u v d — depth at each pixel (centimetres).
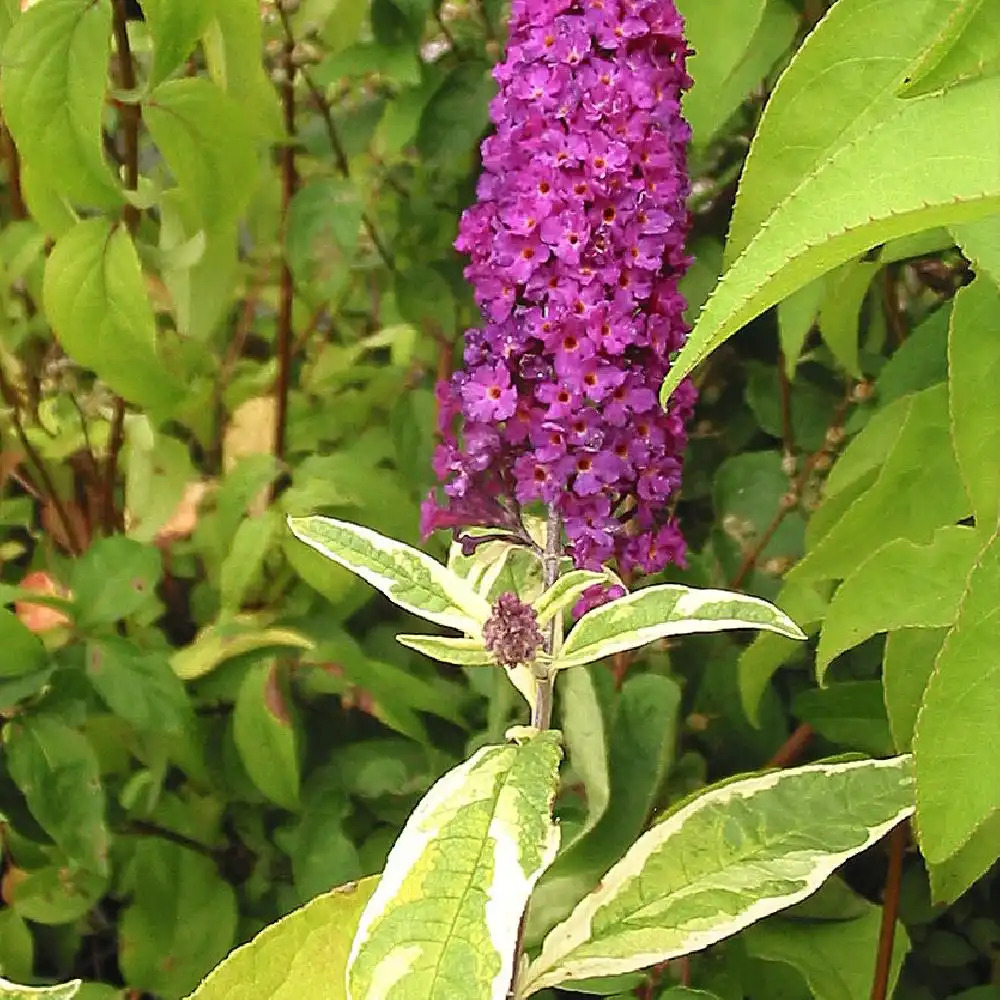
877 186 22
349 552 30
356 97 49
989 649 27
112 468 44
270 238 49
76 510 47
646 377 30
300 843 41
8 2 39
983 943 45
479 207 31
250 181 39
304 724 44
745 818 32
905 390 40
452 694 43
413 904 26
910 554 32
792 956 38
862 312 46
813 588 39
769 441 50
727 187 44
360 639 46
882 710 40
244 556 41
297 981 32
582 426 30
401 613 47
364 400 50
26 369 46
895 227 22
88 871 41
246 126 38
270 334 54
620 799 37
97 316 38
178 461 45
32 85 35
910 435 34
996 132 22
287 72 43
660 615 29
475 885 26
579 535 30
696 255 43
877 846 45
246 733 40
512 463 31
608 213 29
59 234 40
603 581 29
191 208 42
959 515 34
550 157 29
